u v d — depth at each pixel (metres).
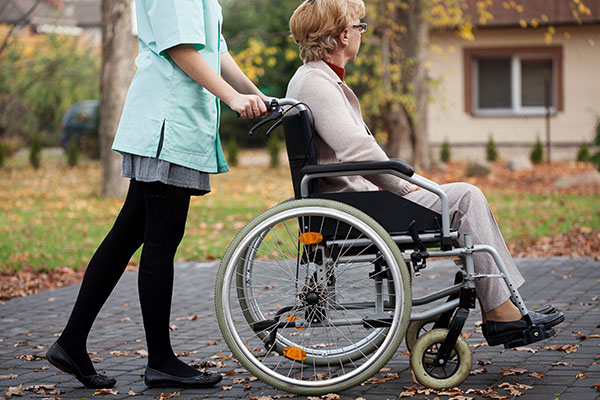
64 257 9.96
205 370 4.38
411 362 3.82
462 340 3.78
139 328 5.86
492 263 3.80
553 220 12.16
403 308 3.69
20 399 3.93
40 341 5.50
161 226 4.03
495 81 26.33
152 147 3.92
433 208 3.92
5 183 21.97
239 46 24.39
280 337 4.26
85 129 28.69
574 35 25.55
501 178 20.08
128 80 16.92
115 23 16.45
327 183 3.99
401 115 21.47
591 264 8.03
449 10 20.77
